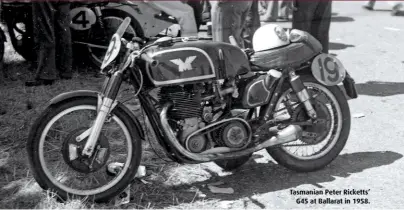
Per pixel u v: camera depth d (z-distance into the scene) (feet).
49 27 19.40
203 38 12.19
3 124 16.03
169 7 23.17
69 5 20.12
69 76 20.71
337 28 29.66
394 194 12.07
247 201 11.80
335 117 13.30
